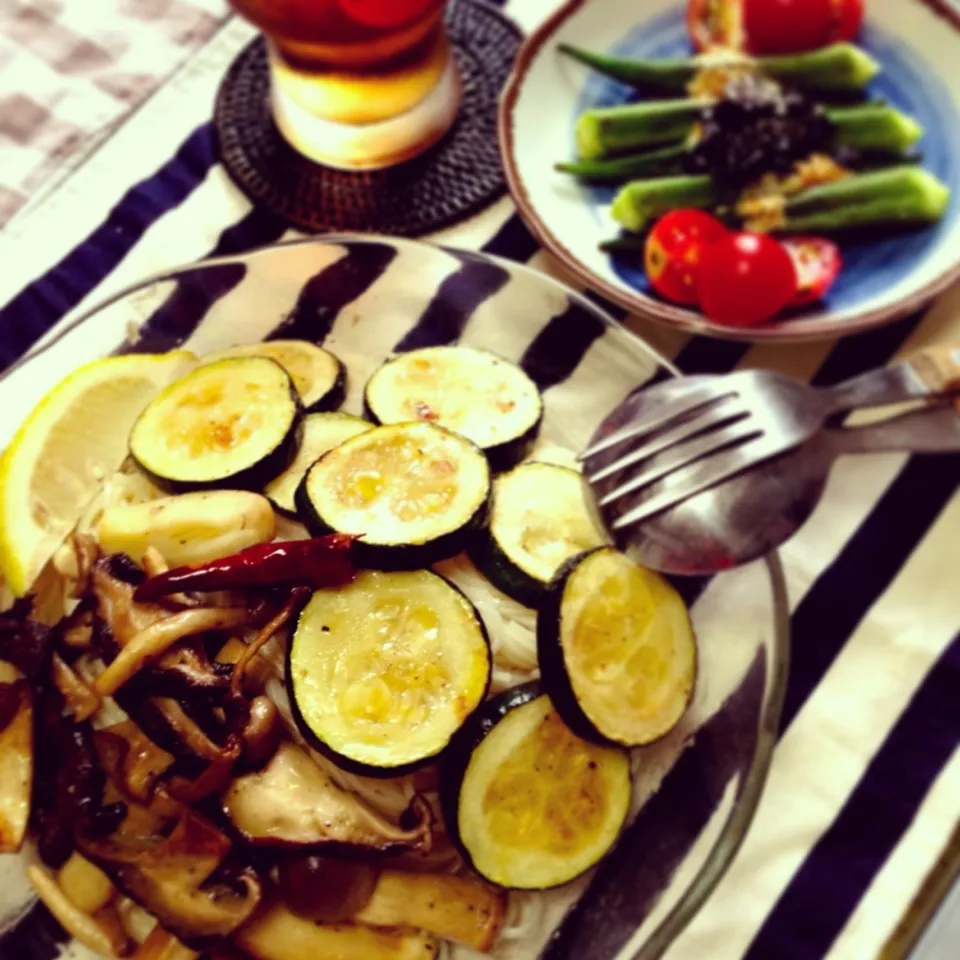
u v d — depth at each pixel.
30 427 0.34
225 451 0.34
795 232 0.40
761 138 0.40
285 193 0.41
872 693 0.35
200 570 0.31
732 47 0.43
